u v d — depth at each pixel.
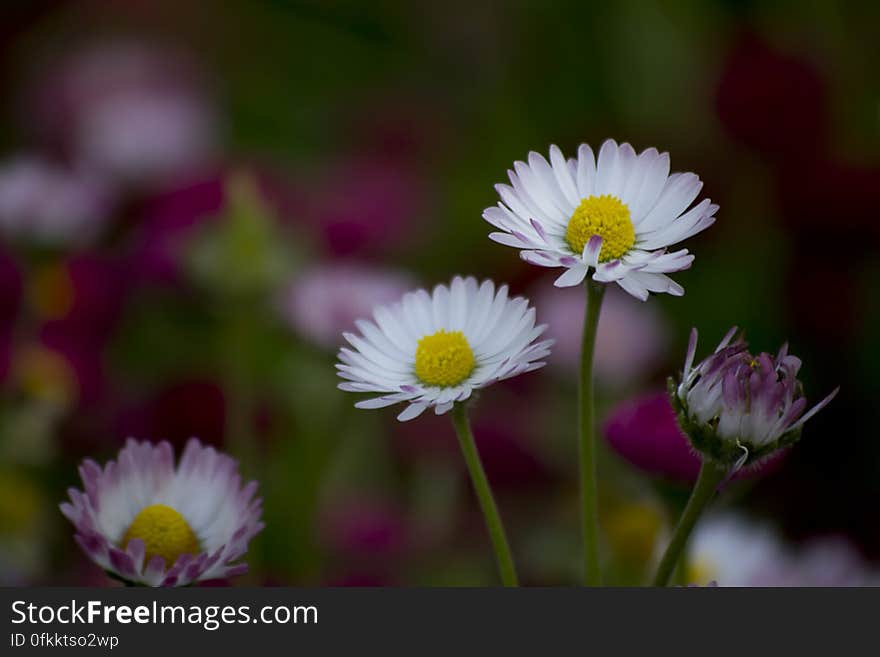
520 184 0.32
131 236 0.60
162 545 0.32
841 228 0.59
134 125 0.64
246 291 0.45
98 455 0.47
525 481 0.45
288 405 0.46
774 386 0.31
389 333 0.33
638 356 0.51
